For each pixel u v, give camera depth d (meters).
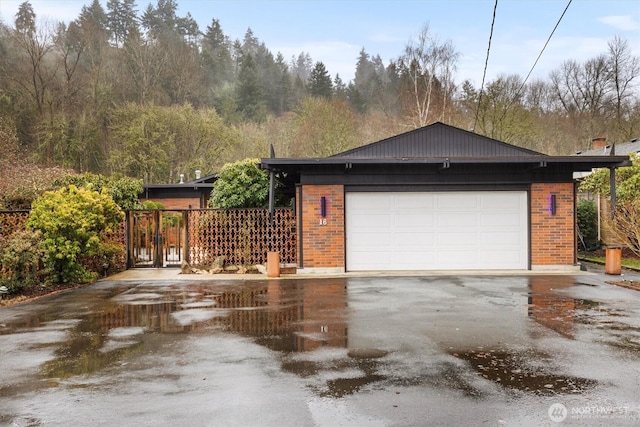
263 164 13.48
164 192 27.09
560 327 7.22
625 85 38.31
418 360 5.67
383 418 4.11
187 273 14.35
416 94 42.19
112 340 6.73
